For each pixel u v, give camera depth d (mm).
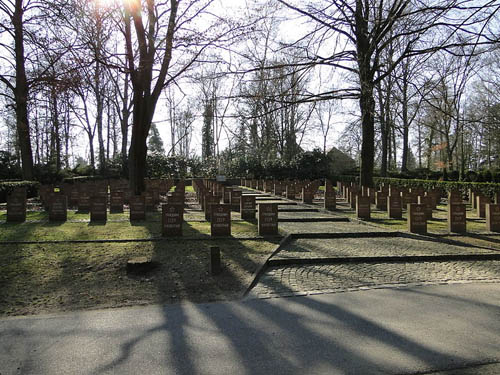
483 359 3943
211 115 17984
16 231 10219
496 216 11742
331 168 49781
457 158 43031
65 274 6938
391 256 8555
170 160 43469
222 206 10203
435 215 16328
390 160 47906
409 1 12688
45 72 19016
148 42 14672
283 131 46438
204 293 6176
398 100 15438
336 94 18766
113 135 46094
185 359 3951
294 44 16094
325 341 4375
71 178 30109
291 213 16750
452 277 7230
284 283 6777
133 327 4789
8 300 5758
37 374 3650
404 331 4656
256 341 4379
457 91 25984
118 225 11508
